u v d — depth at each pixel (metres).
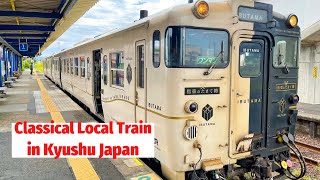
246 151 4.20
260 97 4.31
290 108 4.70
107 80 6.77
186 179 4.02
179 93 3.65
